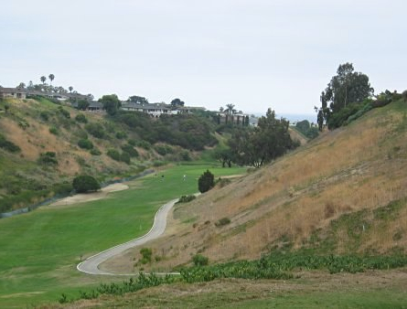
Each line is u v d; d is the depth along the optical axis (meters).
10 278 34.66
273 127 84.62
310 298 15.18
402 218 25.98
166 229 51.19
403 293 15.96
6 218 61.84
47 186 81.00
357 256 24.56
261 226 32.62
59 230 54.69
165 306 14.47
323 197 32.50
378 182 31.22
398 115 47.91
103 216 62.12
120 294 16.83
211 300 15.15
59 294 23.41
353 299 14.96
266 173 55.34
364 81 83.44
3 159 84.50
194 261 30.94
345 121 62.28
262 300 14.97
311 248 27.25
